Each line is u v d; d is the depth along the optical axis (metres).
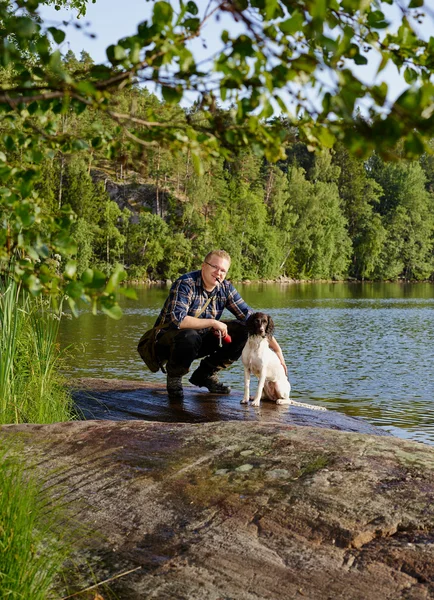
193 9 1.48
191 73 1.38
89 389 6.19
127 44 1.40
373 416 8.62
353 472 2.75
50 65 1.43
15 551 2.35
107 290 1.56
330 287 66.00
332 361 14.38
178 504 2.70
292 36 1.25
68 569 2.40
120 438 3.41
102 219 69.50
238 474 2.85
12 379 5.02
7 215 1.96
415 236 90.88
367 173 101.00
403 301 41.34
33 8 1.55
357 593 2.08
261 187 84.94
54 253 2.00
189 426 3.49
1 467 2.79
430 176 107.44
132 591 2.24
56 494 2.91
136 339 17.11
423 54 1.39
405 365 13.75
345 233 85.06
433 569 2.12
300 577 2.19
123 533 2.58
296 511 2.51
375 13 1.32
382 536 2.34
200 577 2.26
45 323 5.91
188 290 5.75
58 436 3.53
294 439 3.15
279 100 1.29
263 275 74.94
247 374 5.75
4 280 4.82
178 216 71.94
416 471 2.73
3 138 1.93
